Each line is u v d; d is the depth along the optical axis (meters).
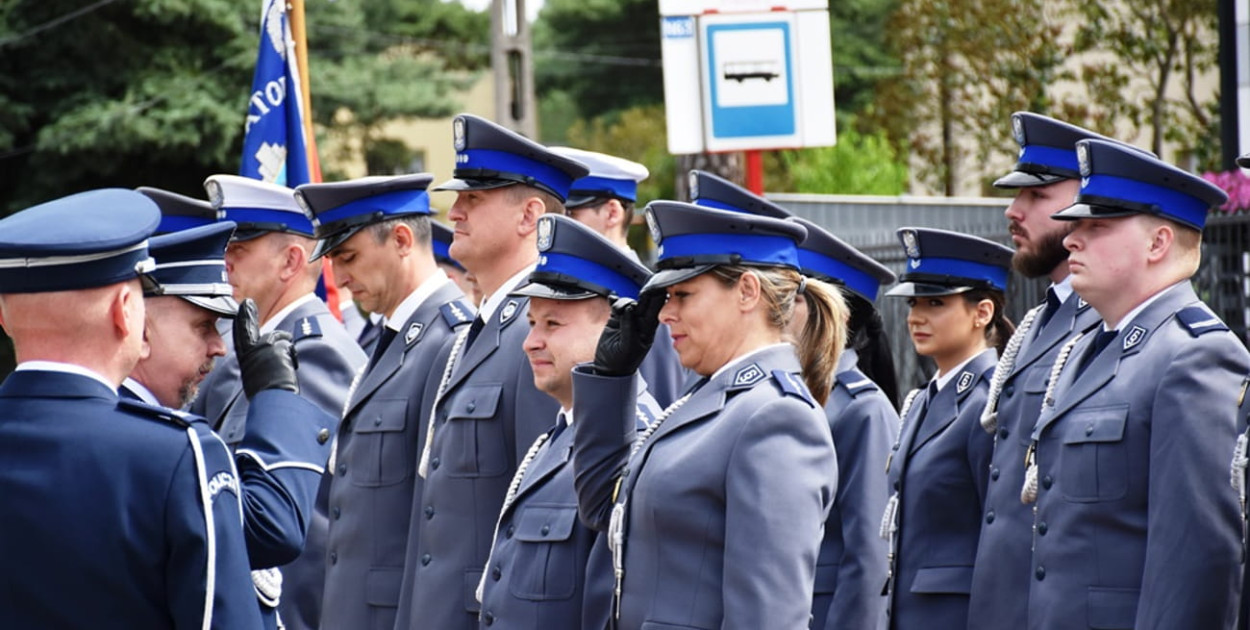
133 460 6.30
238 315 7.60
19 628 6.26
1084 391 8.09
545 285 8.47
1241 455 7.34
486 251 9.84
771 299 7.52
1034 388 8.88
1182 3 33.97
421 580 9.64
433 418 9.86
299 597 11.29
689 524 7.25
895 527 9.76
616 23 70.25
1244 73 18.55
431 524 9.65
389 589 10.27
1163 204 7.98
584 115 71.69
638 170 11.73
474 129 9.88
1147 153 8.15
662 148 65.31
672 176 64.75
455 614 9.45
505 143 9.86
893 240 20.34
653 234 7.73
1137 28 35.88
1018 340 9.30
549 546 8.48
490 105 75.88
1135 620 7.68
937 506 9.66
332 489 10.73
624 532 7.55
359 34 50.47
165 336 7.39
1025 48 37.88
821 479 7.21
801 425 7.22
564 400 8.72
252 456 7.22
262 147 15.14
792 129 17.08
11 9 37.41
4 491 6.29
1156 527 7.52
